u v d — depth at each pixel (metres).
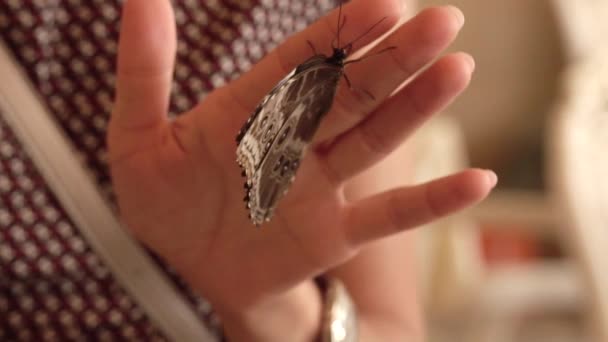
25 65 0.46
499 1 1.11
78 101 0.47
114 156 0.44
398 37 0.39
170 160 0.43
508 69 1.18
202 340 0.50
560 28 1.08
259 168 0.37
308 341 0.50
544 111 1.22
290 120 0.38
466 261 1.02
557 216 0.77
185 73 0.48
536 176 1.27
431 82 0.40
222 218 0.45
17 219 0.46
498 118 1.25
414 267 0.59
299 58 0.41
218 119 0.42
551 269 1.02
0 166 0.46
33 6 0.46
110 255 0.48
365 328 0.53
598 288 0.69
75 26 0.47
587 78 0.92
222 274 0.47
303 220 0.45
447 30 0.39
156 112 0.42
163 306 0.49
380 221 0.44
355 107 0.41
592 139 0.81
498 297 1.00
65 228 0.47
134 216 0.45
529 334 0.96
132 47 0.40
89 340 0.48
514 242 1.10
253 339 0.49
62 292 0.48
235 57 0.49
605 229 0.73
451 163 1.05
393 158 0.57
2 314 0.48
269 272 0.46
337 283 0.52
